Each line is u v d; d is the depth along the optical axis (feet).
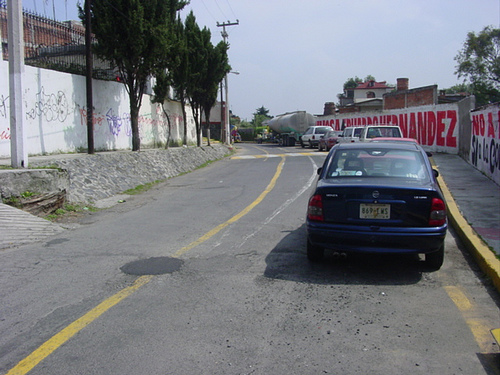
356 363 11.31
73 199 35.45
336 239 17.44
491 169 41.14
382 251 16.99
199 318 14.05
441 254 18.20
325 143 101.24
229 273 18.39
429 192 16.98
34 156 46.21
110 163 47.85
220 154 94.02
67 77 52.60
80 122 55.06
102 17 53.93
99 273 18.54
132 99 59.06
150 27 55.62
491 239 21.36
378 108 174.50
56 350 12.09
